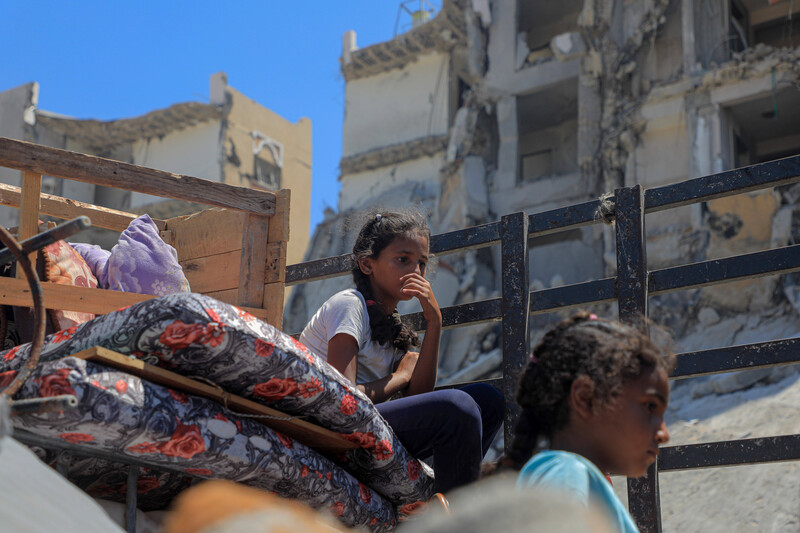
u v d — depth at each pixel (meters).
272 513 0.81
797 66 18.64
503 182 22.30
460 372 18.83
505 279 3.19
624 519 1.39
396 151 24.62
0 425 1.15
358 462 2.41
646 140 20.39
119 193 26.94
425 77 25.11
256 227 3.22
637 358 1.60
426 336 2.90
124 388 1.80
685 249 18.47
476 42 23.50
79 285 2.81
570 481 1.36
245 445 2.00
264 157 29.06
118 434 1.77
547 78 22.22
